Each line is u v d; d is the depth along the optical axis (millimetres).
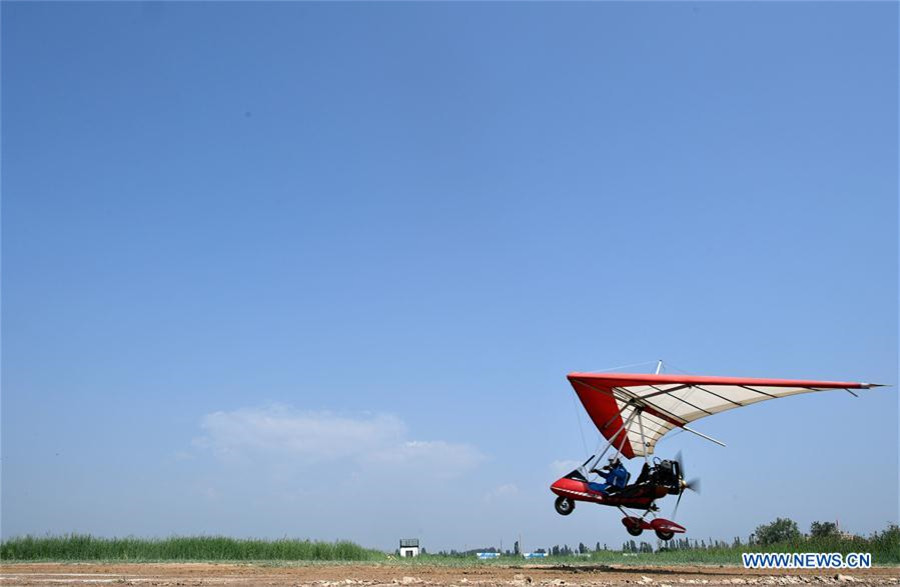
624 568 20906
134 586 14469
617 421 22688
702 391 20469
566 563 23422
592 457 21781
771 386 19250
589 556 26125
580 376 20562
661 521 21000
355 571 18969
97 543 24172
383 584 15008
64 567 19969
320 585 14625
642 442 23328
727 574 19016
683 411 21922
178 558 23922
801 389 19516
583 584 15492
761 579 17266
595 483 21219
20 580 15781
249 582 15336
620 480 21078
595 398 21859
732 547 28719
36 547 23594
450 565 22203
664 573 19062
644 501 20844
